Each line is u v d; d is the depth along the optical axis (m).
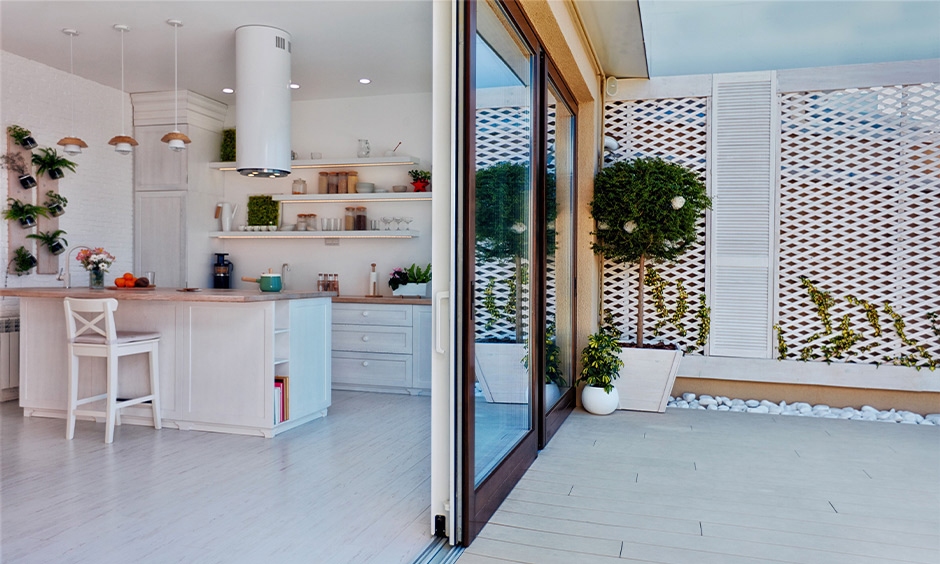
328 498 3.05
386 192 6.35
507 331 3.25
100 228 6.22
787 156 5.41
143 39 5.00
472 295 2.55
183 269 6.43
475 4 2.64
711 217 5.51
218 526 2.70
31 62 5.50
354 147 6.62
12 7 4.38
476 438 2.72
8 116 5.32
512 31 3.33
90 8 4.39
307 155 6.77
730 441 4.25
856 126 5.23
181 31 4.84
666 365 5.18
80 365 4.64
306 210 6.74
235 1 4.29
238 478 3.35
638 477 3.46
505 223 3.19
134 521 2.75
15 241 5.41
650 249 5.23
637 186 5.06
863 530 2.72
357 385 5.98
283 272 6.77
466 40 2.53
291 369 4.43
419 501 3.02
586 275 5.39
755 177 5.41
